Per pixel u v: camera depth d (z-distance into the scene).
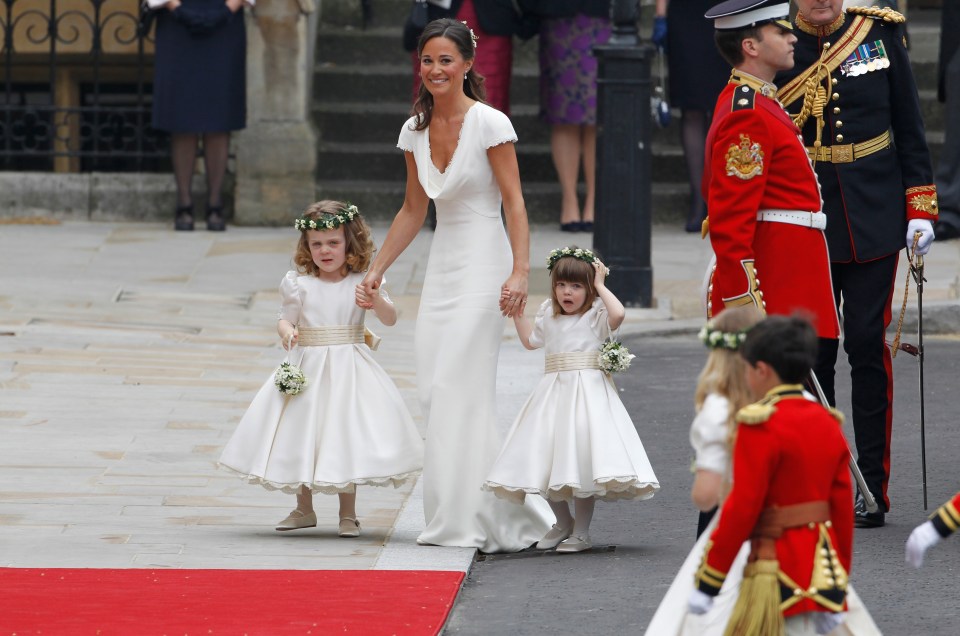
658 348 42.84
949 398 36.28
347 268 26.55
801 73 26.12
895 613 21.47
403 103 64.00
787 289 23.48
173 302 47.19
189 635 19.88
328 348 26.25
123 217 60.41
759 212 23.55
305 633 20.03
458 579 23.05
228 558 24.31
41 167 64.56
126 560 24.05
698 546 16.78
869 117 26.09
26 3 63.88
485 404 25.52
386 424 25.88
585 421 24.80
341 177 61.62
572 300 25.16
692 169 58.66
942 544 25.05
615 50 46.62
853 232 25.97
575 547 25.16
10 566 23.58
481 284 25.50
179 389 36.94
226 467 26.05
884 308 26.33
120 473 29.78
